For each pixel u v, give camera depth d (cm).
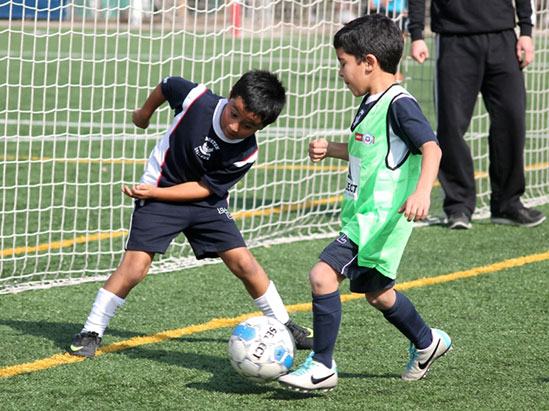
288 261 1748
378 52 1002
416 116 969
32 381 1077
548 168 2655
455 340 1255
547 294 1501
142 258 1155
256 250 1831
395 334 1284
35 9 1708
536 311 1402
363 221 1002
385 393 1043
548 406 1000
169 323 1341
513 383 1078
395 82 1034
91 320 1180
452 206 2028
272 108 1066
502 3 1911
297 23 7138
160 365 1145
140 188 1124
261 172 2748
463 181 2008
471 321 1348
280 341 1016
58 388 1054
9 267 1673
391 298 1048
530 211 2044
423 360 1073
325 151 1088
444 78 1952
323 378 1002
